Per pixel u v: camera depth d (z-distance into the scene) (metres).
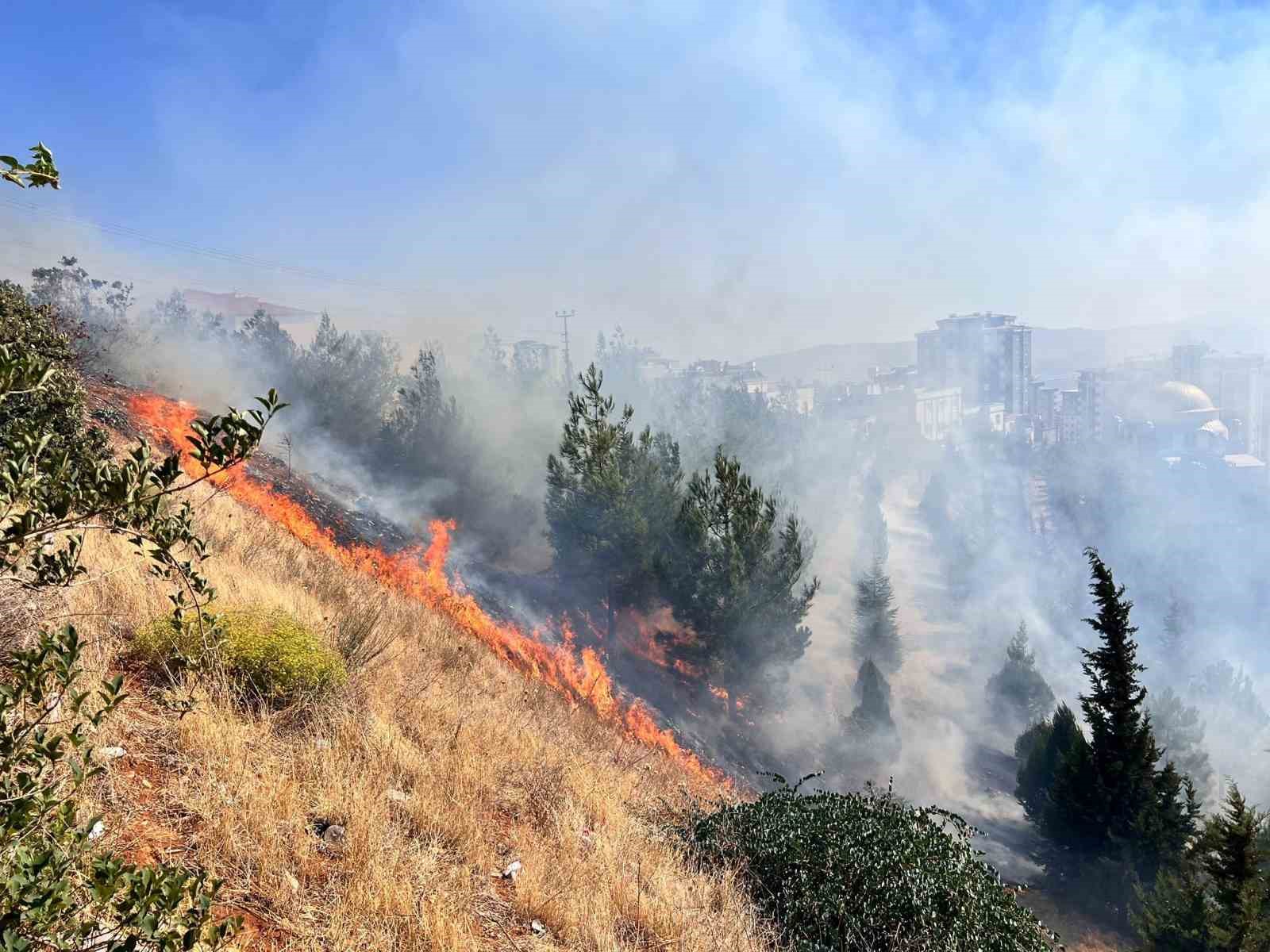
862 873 6.82
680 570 27.80
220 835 4.39
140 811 4.31
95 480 2.83
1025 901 25.38
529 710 11.16
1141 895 19.94
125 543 7.84
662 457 32.56
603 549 27.58
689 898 6.14
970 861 7.32
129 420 21.06
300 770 5.58
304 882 4.40
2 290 12.25
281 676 6.39
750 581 27.16
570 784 7.79
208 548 10.27
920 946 6.18
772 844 7.33
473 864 5.44
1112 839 25.12
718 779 21.20
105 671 5.37
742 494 27.69
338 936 3.97
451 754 7.08
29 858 2.35
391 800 5.75
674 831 7.99
